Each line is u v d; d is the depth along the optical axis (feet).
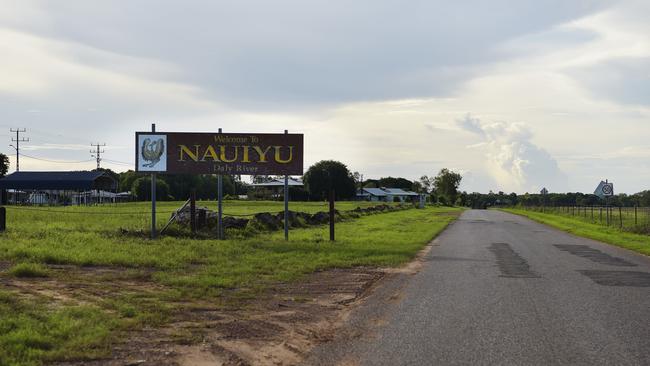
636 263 56.24
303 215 114.42
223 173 78.43
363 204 276.82
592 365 21.61
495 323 28.71
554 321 29.22
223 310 31.53
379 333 26.73
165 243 64.69
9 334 23.41
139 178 346.13
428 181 588.50
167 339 24.86
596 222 140.05
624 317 30.22
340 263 53.57
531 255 63.77
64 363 21.07
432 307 33.06
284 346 24.38
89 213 132.36
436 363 21.83
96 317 27.73
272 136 79.05
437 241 83.66
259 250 61.67
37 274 40.52
